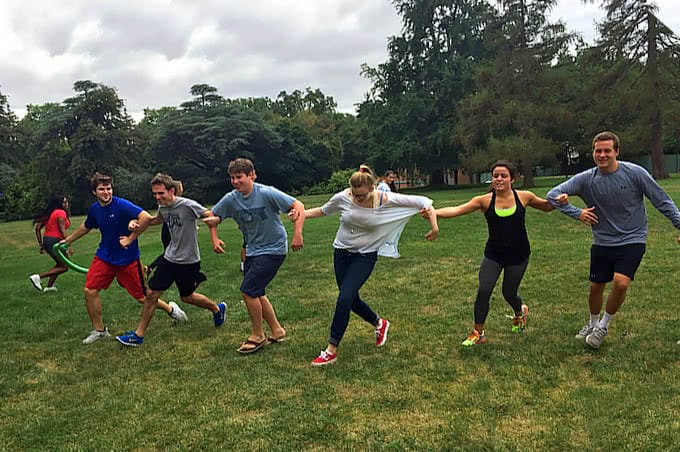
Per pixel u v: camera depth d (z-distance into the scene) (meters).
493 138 32.81
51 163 54.03
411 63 41.97
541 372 4.32
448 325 5.71
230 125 54.84
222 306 6.14
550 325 5.53
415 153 40.06
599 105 31.12
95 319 5.82
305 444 3.40
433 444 3.31
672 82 29.59
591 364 4.44
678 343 4.75
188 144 55.66
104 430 3.73
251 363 4.86
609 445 3.19
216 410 3.93
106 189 5.67
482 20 35.31
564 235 12.12
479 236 12.10
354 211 4.88
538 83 33.09
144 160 59.34
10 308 7.38
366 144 46.47
